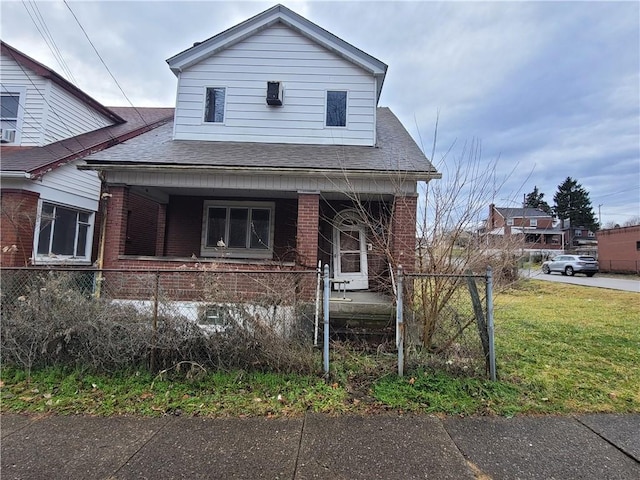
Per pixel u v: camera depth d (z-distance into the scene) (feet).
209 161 22.93
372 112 28.60
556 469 8.70
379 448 9.57
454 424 10.89
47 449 9.41
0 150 30.60
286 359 13.93
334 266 28.12
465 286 15.87
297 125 28.73
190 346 13.87
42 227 28.17
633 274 83.92
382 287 23.63
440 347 15.15
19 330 14.10
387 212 26.50
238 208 30.89
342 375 13.74
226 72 29.14
